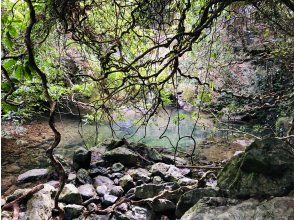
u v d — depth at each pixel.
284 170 3.47
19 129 7.39
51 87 4.98
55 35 4.34
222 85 7.77
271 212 3.11
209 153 6.49
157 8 3.46
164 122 8.22
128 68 3.54
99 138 7.26
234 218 3.18
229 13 4.63
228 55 6.85
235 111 7.09
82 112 8.73
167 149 6.64
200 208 3.38
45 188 4.39
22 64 2.82
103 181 5.23
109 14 3.82
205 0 3.72
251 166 3.57
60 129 7.70
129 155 5.75
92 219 4.11
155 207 4.15
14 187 5.17
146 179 5.18
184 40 3.42
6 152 6.38
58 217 4.02
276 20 4.48
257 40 6.94
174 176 5.14
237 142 6.98
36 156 6.30
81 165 5.51
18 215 3.97
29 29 2.66
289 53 5.37
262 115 7.69
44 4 3.08
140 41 4.06
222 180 3.87
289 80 7.18
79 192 4.62
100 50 3.87
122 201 4.27
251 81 8.15
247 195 3.49
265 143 3.66
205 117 8.35
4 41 2.80
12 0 3.15
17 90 4.70
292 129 4.51
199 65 6.76
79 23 3.39
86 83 5.11
